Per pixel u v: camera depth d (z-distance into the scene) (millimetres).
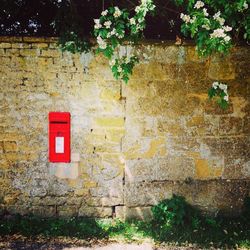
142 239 3551
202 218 3992
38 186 3938
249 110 4027
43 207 3955
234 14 3059
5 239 3494
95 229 3725
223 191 4035
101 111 3930
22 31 4523
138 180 3977
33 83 3875
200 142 4004
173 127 3980
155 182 3986
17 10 4301
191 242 3508
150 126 3967
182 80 3953
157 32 4488
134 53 3896
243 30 3818
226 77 3982
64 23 3818
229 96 3994
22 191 3936
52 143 3859
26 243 3426
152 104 3953
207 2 3053
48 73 3875
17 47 3840
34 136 3908
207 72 3963
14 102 3883
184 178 4008
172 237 3594
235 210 4059
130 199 3975
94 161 3955
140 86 3930
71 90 3896
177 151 3994
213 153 4023
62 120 3846
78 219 3959
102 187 3973
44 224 3812
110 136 3947
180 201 3908
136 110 3945
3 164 3912
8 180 3920
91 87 3904
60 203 3963
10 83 3865
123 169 3967
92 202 3977
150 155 3980
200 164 4016
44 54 3857
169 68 3936
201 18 2941
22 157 3914
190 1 2979
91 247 3379
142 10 3064
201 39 2990
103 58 3885
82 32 3846
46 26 4496
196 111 3982
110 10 3207
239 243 3496
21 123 3895
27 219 3865
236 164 4047
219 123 4008
